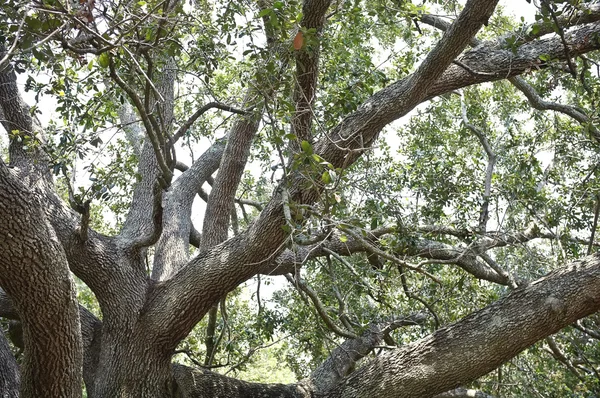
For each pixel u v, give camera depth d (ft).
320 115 19.94
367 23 25.13
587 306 17.75
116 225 34.65
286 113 16.38
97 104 18.30
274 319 26.89
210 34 17.60
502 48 19.57
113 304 20.08
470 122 30.58
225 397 20.75
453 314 27.35
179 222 27.17
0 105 19.47
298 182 17.42
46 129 18.84
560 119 28.66
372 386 18.80
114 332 19.94
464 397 24.76
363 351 25.16
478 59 19.63
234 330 31.37
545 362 30.55
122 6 14.07
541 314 17.69
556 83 20.65
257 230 18.42
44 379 15.76
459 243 31.53
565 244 26.71
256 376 46.83
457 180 28.37
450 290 26.13
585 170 27.55
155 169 24.82
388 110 18.43
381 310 27.22
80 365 16.19
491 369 18.13
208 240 24.52
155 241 20.20
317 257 27.04
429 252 25.82
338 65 22.95
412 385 18.30
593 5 19.04
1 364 19.06
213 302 19.54
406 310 28.45
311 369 31.99
